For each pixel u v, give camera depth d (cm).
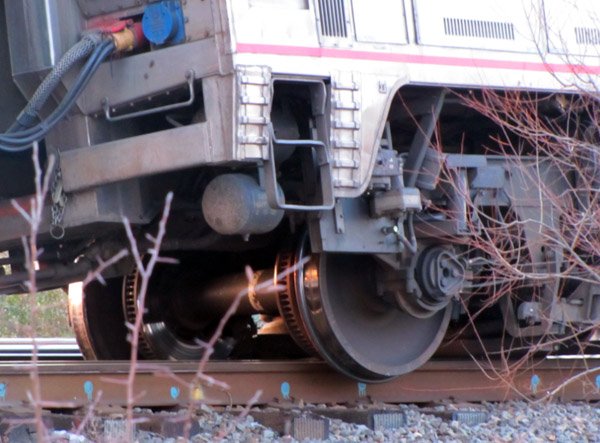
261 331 1274
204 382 957
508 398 1167
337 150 934
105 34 921
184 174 1027
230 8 874
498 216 1116
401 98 1032
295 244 1045
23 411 783
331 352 1037
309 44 919
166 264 1225
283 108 964
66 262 1120
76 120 959
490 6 1064
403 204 985
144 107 944
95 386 891
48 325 2381
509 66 1072
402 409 1008
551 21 1117
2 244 1062
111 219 966
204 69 885
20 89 967
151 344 1216
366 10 967
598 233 1065
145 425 835
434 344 1111
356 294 1063
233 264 1232
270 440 835
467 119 1211
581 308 1170
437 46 1015
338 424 932
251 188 925
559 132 1192
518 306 1161
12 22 959
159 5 909
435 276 1042
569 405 1131
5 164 1042
